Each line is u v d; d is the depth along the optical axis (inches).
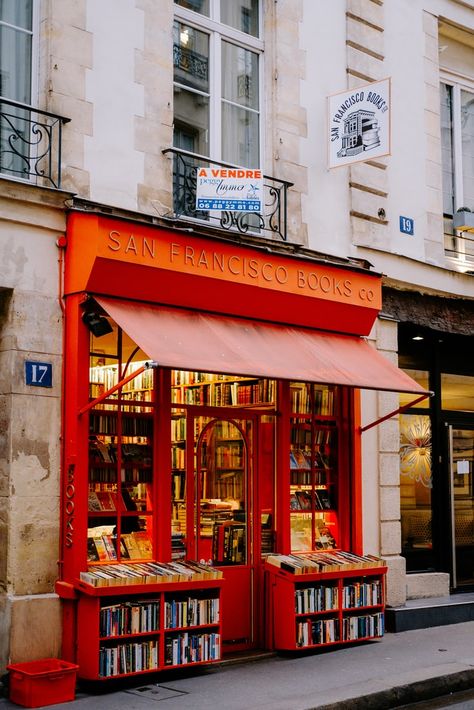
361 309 395.2
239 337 341.1
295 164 394.9
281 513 370.9
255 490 366.6
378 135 384.5
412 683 305.0
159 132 343.9
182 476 346.0
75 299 309.6
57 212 310.3
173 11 359.3
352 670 323.6
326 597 354.9
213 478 355.6
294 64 401.1
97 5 329.4
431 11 478.0
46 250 308.3
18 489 294.2
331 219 407.8
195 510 348.2
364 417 409.7
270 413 375.2
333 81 418.0
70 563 299.3
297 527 380.8
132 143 335.0
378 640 378.3
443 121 494.9
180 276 327.9
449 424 467.8
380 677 312.2
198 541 347.6
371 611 374.9
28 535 295.4
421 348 466.0
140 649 298.7
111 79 331.0
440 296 458.3
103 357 323.3
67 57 319.0
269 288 356.8
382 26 446.3
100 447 319.6
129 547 322.7
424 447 460.8
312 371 342.0
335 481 398.9
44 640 293.9
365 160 388.8
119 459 322.0
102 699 282.4
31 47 321.7
